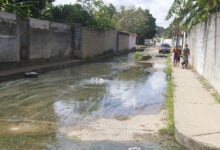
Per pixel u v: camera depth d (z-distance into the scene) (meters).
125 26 75.06
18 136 7.48
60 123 8.61
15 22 19.09
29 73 17.56
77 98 12.03
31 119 8.96
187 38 32.47
